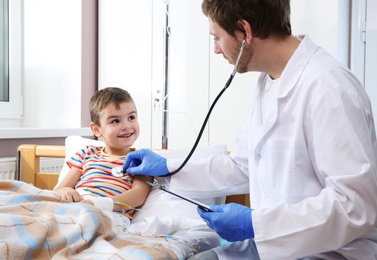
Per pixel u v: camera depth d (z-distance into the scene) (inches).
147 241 43.1
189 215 54.3
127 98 60.9
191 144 96.3
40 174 70.4
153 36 98.8
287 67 41.8
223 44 44.4
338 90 37.3
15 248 32.8
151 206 55.9
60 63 100.5
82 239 38.3
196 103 95.5
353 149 35.7
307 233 35.3
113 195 56.3
